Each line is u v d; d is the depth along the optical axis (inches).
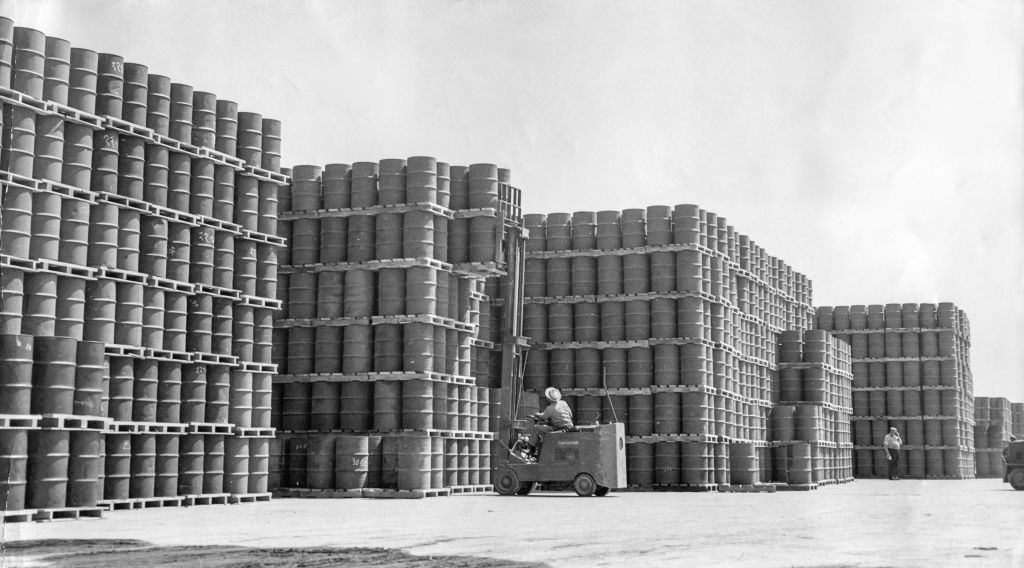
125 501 480.7
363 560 297.1
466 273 683.4
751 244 940.6
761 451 854.5
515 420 669.3
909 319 1112.8
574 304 797.9
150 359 506.9
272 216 604.4
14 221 444.8
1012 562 305.4
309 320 672.4
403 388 645.3
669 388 756.6
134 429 490.0
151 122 526.9
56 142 466.9
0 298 439.5
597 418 772.0
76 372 438.6
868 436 1117.1
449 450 666.8
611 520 438.0
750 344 908.6
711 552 318.7
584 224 798.5
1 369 408.2
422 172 657.0
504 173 705.0
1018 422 1402.6
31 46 458.0
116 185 502.3
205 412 547.5
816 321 1147.9
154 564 288.4
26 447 411.5
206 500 536.4
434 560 297.3
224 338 563.8
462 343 692.7
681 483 753.6
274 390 680.4
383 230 659.4
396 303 652.7
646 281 775.1
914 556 313.9
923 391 1107.3
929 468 1095.6
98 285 483.8
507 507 526.0
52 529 385.1
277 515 461.1
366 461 629.0
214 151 561.0
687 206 770.2
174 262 534.3
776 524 421.1
